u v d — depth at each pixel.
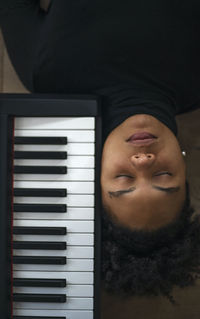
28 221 1.21
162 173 1.12
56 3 1.19
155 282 1.28
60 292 1.23
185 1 1.14
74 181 1.20
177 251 1.21
